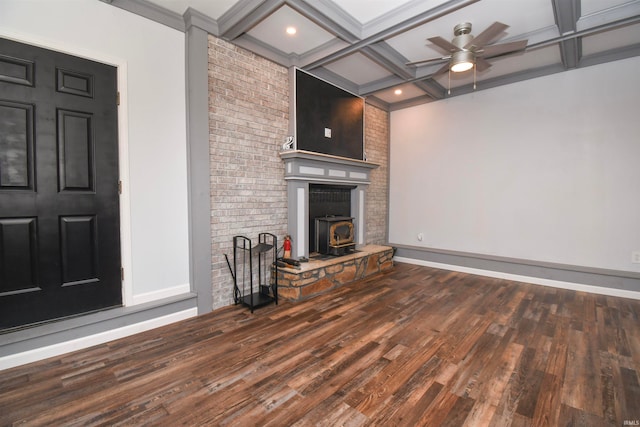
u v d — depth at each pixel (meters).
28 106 2.10
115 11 2.43
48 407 1.65
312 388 1.82
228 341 2.39
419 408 1.65
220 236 3.09
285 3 2.50
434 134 5.03
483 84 4.43
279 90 3.61
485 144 4.50
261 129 3.43
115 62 2.44
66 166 2.27
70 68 2.25
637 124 3.42
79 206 2.34
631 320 2.80
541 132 4.03
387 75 4.22
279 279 3.42
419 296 3.47
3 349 1.97
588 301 3.30
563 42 3.13
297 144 3.66
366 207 4.96
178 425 1.53
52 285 2.25
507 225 4.35
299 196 3.69
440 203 5.00
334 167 4.12
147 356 2.17
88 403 1.68
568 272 3.74
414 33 3.15
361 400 1.72
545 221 4.04
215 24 2.89
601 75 3.61
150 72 2.63
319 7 2.61
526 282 4.02
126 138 2.51
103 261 2.46
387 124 5.56
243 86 3.23
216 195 3.04
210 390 1.80
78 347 2.25
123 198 2.52
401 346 2.33
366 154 5.09
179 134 2.83
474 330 2.60
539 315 2.93
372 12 2.80
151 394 1.76
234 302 3.21
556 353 2.23
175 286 2.85
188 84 2.82
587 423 1.55
